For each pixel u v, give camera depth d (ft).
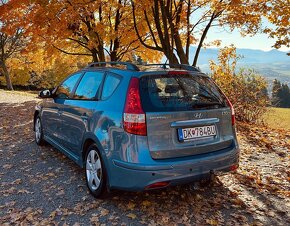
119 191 12.42
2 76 147.95
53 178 15.11
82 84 15.34
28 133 25.23
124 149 10.83
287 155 20.47
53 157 18.52
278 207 12.45
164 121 10.93
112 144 11.30
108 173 11.53
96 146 12.53
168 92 11.55
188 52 39.24
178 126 11.18
